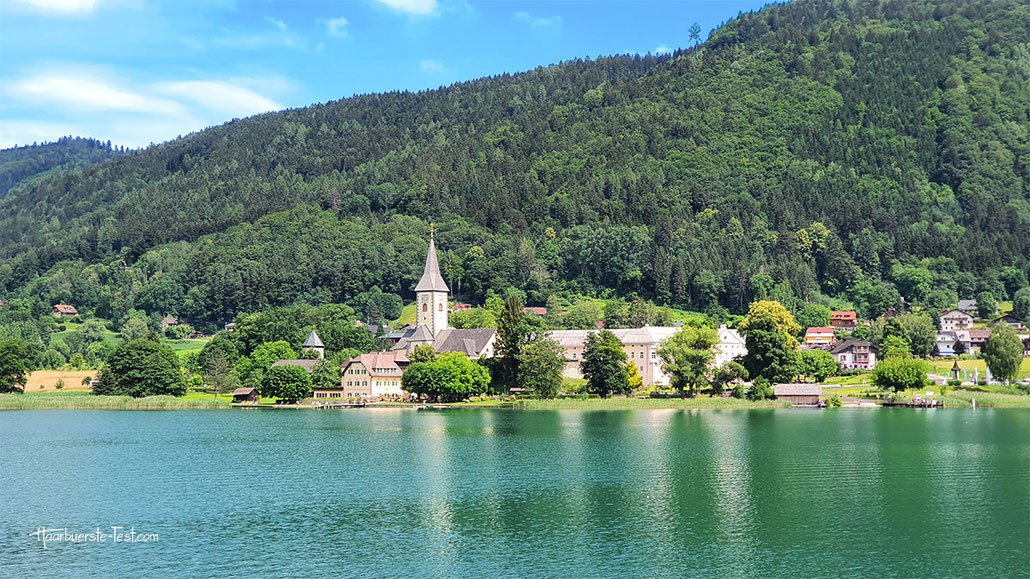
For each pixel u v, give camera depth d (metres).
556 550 87.62
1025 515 100.81
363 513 102.62
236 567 82.75
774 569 81.94
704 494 111.88
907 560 84.50
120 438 169.75
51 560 85.19
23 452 150.75
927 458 137.38
